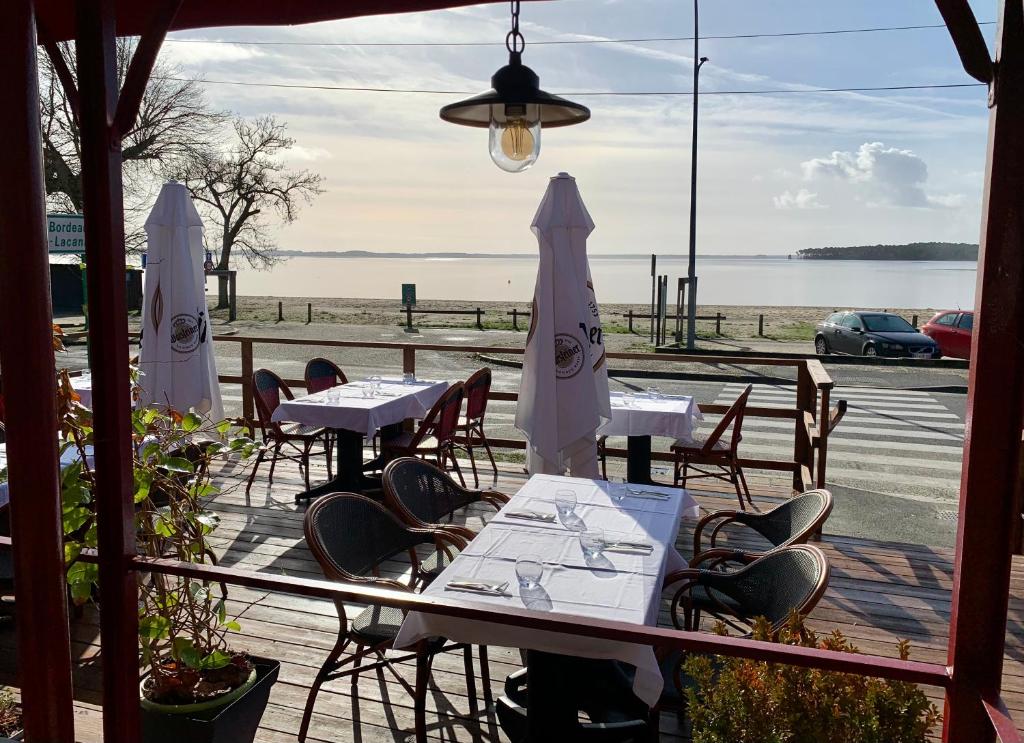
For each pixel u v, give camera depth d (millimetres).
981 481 1771
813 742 2260
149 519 3031
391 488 4355
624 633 2102
